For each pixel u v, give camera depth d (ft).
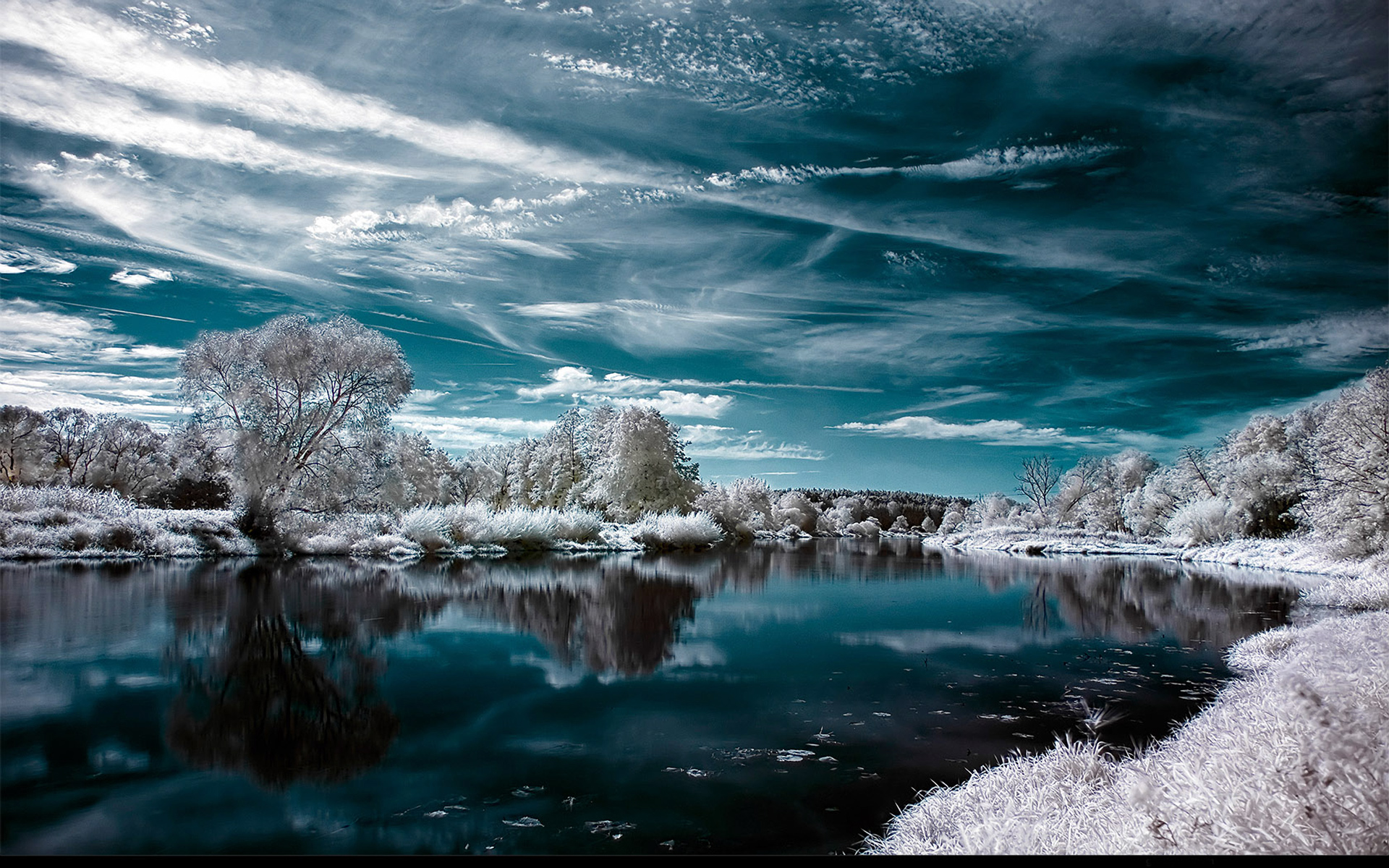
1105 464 251.39
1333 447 93.86
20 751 23.31
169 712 27.43
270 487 89.20
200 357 85.25
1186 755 17.29
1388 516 84.02
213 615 46.01
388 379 92.07
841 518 354.54
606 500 160.25
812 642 45.34
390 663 36.76
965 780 22.48
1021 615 58.90
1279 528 140.15
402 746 25.08
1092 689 34.30
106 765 22.54
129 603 48.75
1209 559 131.54
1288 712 14.87
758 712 29.76
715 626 51.11
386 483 107.24
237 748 24.34
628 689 33.24
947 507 401.29
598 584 73.51
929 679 35.91
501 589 65.98
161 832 18.25
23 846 17.33
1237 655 41.47
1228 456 176.04
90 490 91.61
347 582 65.82
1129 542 182.80
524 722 28.04
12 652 35.42
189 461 105.70
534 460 194.70
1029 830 14.02
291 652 37.76
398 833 18.48
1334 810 10.52
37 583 55.36
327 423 91.61
